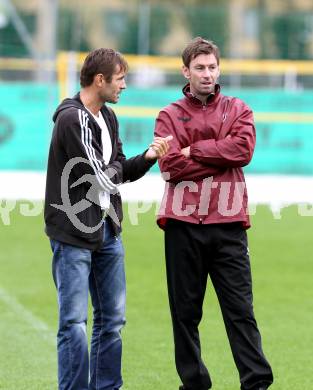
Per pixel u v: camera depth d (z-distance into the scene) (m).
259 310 31.69
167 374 23.89
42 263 39.88
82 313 19.30
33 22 75.50
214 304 32.66
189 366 20.56
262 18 77.00
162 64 74.88
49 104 67.69
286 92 69.69
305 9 117.94
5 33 72.94
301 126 69.69
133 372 24.06
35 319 29.88
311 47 77.38
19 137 68.00
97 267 20.08
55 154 19.41
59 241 19.28
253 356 20.02
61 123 19.23
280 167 69.62
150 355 25.75
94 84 19.67
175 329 20.64
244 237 20.47
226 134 20.41
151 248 43.47
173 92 69.44
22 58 73.00
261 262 40.69
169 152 20.17
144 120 69.12
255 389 20.02
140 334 28.11
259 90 69.88
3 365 24.50
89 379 20.50
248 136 20.23
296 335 28.17
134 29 76.31
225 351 26.33
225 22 76.62
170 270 20.52
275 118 69.62
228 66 74.75
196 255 20.31
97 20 76.88
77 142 19.03
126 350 26.27
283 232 49.03
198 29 76.31
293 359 25.42
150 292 34.38
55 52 70.00
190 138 20.45
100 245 19.52
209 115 20.48
